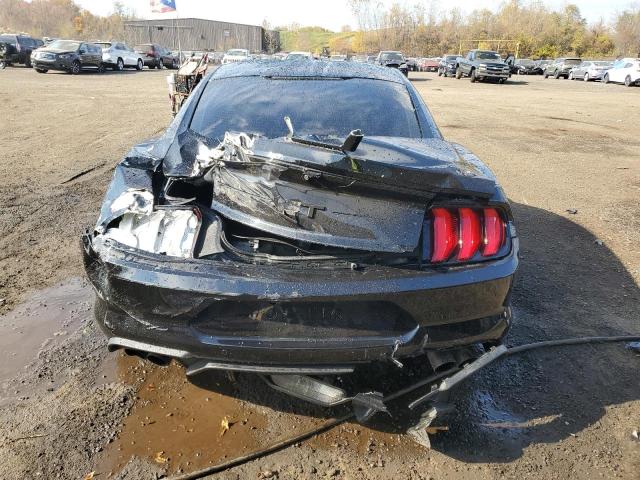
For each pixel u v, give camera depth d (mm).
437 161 2191
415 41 73375
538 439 2396
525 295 3756
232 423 2424
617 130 12078
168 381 2697
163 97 15984
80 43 25578
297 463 2223
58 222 4914
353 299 2029
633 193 6598
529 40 70812
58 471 2146
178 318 2139
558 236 4969
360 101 3109
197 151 2604
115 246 2283
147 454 2242
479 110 15570
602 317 3490
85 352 2928
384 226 2072
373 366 2713
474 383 2766
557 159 8664
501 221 2281
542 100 19328
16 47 26734
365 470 2199
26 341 3020
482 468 2229
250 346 2080
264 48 68625
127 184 2443
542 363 2963
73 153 7844
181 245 2219
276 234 2111
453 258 2176
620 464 2270
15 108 12500
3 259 4090
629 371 2924
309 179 2080
